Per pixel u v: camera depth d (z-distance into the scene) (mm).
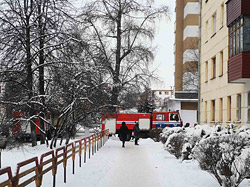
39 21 17641
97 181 10117
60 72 17484
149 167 13062
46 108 17516
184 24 56938
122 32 32156
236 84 18828
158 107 60406
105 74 19297
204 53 26547
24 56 17266
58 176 10648
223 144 8375
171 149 15688
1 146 14234
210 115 24594
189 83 52375
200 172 11211
